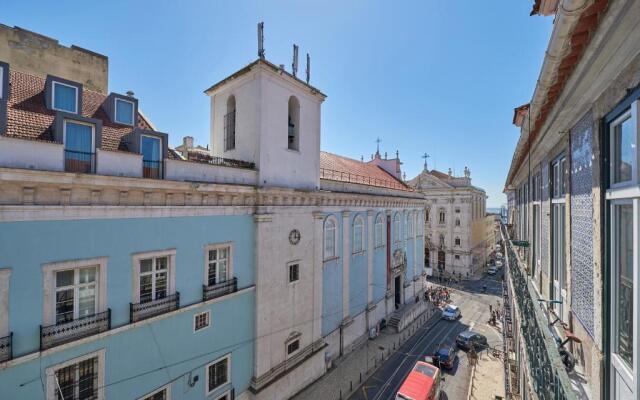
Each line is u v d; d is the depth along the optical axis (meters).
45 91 9.70
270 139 14.58
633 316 3.04
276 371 14.66
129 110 11.52
